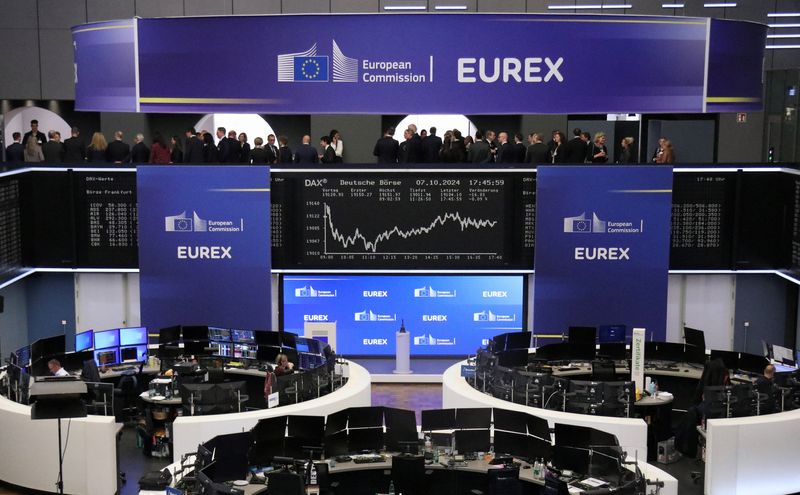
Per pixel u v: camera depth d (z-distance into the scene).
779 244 20.30
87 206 20.08
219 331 19.12
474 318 21.06
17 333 20.38
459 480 14.05
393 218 20.08
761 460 14.21
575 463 13.03
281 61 14.95
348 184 19.97
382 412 13.83
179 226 19.64
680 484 15.12
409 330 21.11
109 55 15.10
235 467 12.92
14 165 19.34
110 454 14.20
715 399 15.28
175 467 12.95
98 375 17.16
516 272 20.33
